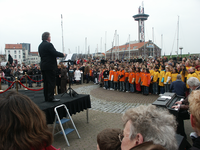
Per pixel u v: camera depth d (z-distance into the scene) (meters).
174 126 1.29
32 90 8.81
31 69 14.49
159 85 10.14
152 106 1.39
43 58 4.48
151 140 1.11
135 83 11.44
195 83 4.28
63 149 3.93
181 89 5.75
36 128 1.12
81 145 4.12
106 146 1.67
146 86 10.34
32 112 1.14
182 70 8.77
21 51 75.38
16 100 1.11
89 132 4.91
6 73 14.48
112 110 7.23
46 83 4.89
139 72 10.98
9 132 1.01
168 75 9.25
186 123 5.56
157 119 1.21
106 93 11.43
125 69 12.02
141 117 1.22
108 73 13.18
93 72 16.88
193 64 9.62
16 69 14.75
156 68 10.51
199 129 1.42
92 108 7.60
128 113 1.33
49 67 4.46
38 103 4.62
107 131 1.82
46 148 1.37
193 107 1.45
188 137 4.50
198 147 1.37
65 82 10.11
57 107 4.29
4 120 1.02
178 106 3.45
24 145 1.01
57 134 4.80
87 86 14.98
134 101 8.92
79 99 5.30
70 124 5.61
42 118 1.21
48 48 4.31
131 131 1.21
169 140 1.11
